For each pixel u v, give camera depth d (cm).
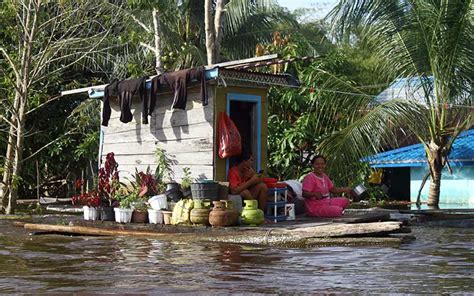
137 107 1417
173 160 1329
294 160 1808
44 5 1689
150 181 1291
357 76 2275
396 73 1802
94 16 1845
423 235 1146
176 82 1267
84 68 2302
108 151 1480
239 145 1241
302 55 1955
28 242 1059
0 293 621
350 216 1224
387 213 1304
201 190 1136
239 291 625
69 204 1995
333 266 775
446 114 1762
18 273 736
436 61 1734
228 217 1084
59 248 970
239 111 1360
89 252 917
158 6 1808
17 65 1692
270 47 1989
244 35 2709
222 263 801
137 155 1412
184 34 2602
